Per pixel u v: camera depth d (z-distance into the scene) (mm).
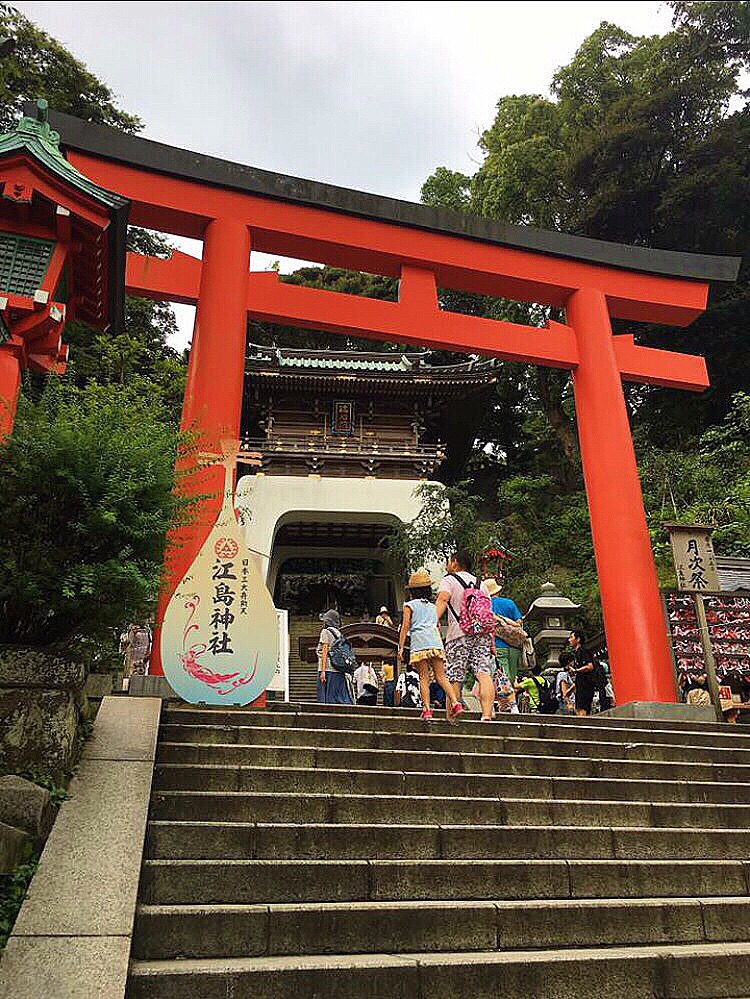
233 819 4250
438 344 12078
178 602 6848
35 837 3650
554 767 5691
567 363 12602
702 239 28797
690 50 28891
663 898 4176
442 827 4258
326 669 9641
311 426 23047
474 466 34938
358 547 26812
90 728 4836
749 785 5801
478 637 6812
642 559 11094
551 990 3242
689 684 10648
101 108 24453
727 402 28156
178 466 8891
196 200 10898
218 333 10086
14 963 2738
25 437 4484
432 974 3135
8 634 4441
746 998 3453
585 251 13008
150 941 3180
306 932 3352
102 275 7656
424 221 12148
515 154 29750
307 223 11461
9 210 6844
